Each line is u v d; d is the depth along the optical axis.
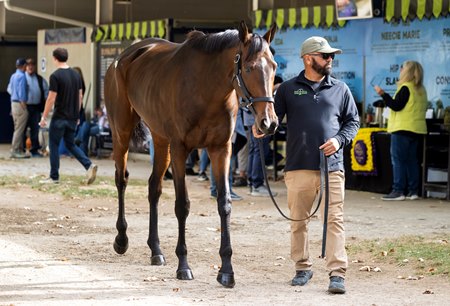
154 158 10.41
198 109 9.18
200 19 25.19
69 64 25.16
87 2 25.66
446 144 15.98
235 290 8.93
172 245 11.52
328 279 9.51
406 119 15.62
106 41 23.50
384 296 8.60
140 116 10.59
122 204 10.97
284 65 18.97
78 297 8.55
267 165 19.58
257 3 19.39
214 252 11.02
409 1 16.06
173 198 16.16
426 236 12.01
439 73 16.31
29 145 24.78
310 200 8.98
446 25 16.17
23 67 23.69
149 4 25.23
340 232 8.76
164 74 9.70
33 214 14.17
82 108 23.94
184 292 8.83
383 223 13.28
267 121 8.40
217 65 9.01
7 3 23.78
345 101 8.93
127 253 10.99
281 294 8.73
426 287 9.06
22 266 10.05
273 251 11.15
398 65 17.09
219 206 9.29
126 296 8.61
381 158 16.50
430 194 16.23
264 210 14.76
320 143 8.81
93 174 17.78
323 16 17.89
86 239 11.96
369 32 17.59
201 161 18.78
